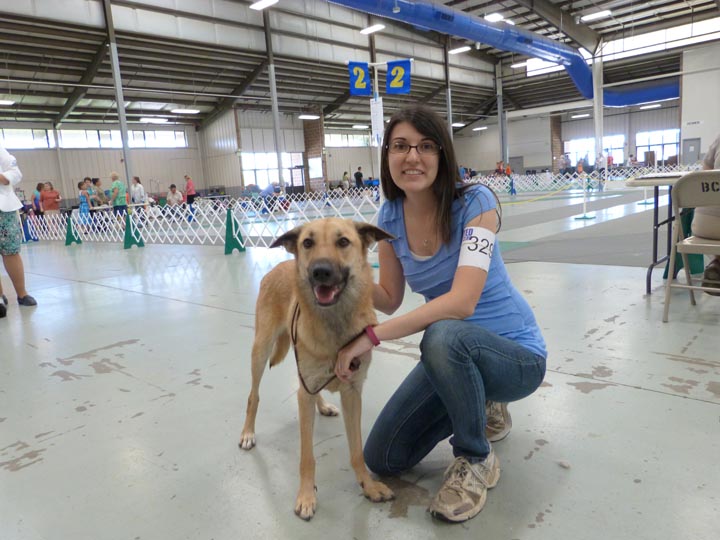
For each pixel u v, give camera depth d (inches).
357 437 79.1
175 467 90.5
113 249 482.3
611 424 94.0
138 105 988.6
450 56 1166.3
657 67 1095.6
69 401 122.0
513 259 273.6
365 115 1326.3
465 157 1631.4
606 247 287.6
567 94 1322.6
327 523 73.0
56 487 86.1
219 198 910.4
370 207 773.9
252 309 201.9
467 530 69.1
